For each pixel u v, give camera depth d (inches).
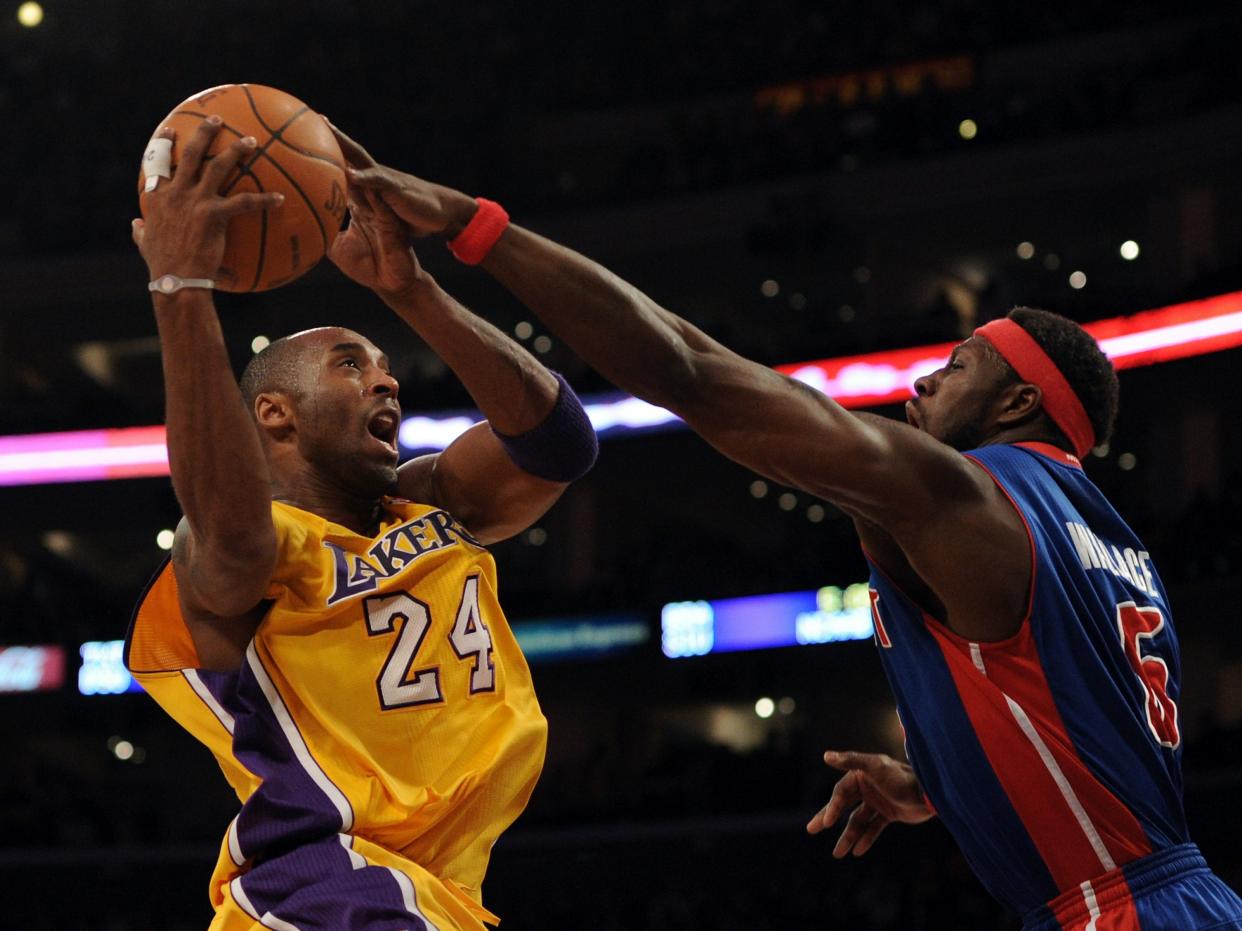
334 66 997.2
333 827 110.1
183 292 103.2
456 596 120.3
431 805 112.5
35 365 998.4
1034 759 106.9
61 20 1059.9
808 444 102.3
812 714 814.5
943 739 110.7
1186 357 732.0
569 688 837.2
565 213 899.4
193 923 799.1
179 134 107.0
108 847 813.9
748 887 746.2
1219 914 106.8
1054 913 109.7
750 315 951.6
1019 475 114.2
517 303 909.2
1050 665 107.4
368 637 115.3
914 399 129.7
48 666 861.2
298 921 107.0
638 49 998.4
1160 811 109.3
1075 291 788.6
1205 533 716.7
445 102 978.1
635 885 765.9
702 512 987.3
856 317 909.2
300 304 914.1
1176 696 118.0
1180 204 793.6
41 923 809.5
